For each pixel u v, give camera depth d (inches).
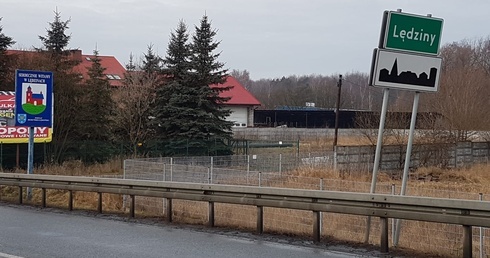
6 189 874.1
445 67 2568.9
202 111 1497.3
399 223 376.8
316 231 376.2
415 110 374.0
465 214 310.2
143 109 1547.7
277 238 391.2
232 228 439.8
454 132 1464.1
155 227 450.6
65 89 1366.9
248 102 2632.9
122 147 1467.8
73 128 1400.1
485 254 422.3
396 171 1166.3
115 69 2506.2
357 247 356.2
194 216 561.0
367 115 1478.8
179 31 1531.7
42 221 493.0
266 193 401.7
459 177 1143.0
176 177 847.1
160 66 1567.4
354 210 354.6
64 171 1152.2
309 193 375.9
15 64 1412.4
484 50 3265.3
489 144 1421.0
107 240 389.4
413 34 366.3
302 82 5364.2
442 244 418.0
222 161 1079.6
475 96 1678.2
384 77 362.6
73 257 331.3
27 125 710.5
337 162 1075.9
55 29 1566.2
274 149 1642.5
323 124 2797.7
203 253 339.9
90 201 754.2
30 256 333.7
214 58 1540.4
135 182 505.4
